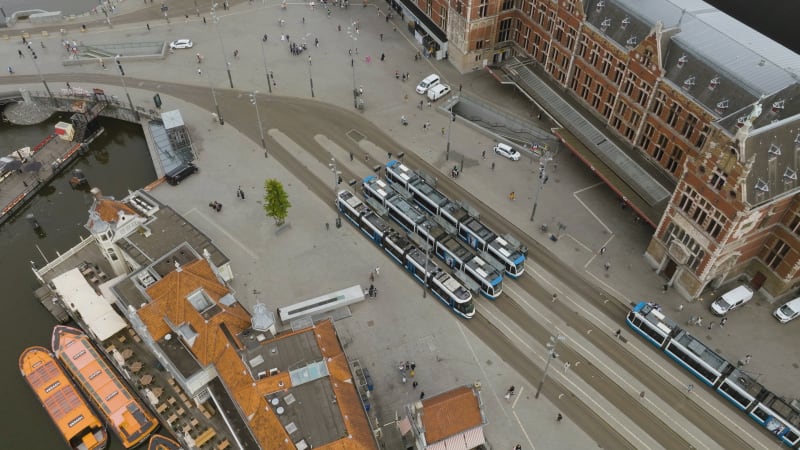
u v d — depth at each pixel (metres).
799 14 124.19
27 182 113.81
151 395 80.44
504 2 125.81
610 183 102.75
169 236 93.00
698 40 96.50
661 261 95.06
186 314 78.19
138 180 116.31
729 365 80.00
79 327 91.31
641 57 98.38
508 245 95.75
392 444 76.06
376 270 96.00
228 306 80.00
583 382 83.12
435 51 141.12
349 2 160.12
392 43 146.00
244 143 119.25
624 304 92.25
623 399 81.38
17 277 99.06
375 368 84.25
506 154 115.62
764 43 104.50
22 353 88.19
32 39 147.25
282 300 92.31
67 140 121.81
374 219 100.25
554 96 118.94
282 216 98.94
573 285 94.69
